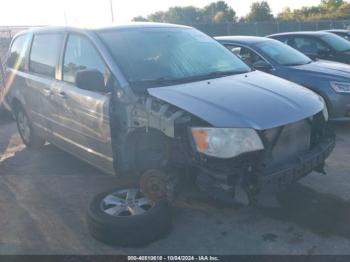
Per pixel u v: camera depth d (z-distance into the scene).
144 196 3.89
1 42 17.12
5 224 4.23
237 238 3.71
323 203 4.25
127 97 3.97
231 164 3.42
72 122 4.77
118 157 4.15
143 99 3.87
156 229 3.64
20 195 4.90
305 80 6.88
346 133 6.79
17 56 6.38
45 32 5.65
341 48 9.65
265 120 3.50
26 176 5.47
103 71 4.32
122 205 3.84
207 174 3.47
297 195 4.43
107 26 4.84
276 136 3.56
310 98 4.09
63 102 4.83
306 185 4.66
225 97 3.79
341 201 4.29
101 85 4.14
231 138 3.41
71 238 3.88
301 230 3.78
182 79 4.29
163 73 4.30
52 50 5.32
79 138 4.73
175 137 3.60
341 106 6.55
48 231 4.04
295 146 3.81
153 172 3.78
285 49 7.80
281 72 7.17
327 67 7.09
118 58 4.29
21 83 5.98
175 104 3.69
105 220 3.60
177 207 4.27
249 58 7.70
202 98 3.76
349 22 28.72
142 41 4.62
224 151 3.42
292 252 3.47
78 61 4.73
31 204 4.65
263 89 4.06
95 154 4.49
